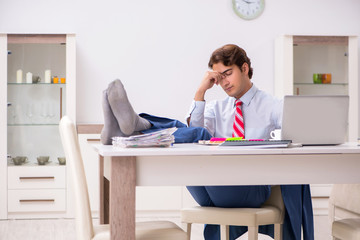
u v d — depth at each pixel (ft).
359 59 19.07
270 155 6.30
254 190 7.89
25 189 16.40
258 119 10.34
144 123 8.31
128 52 18.08
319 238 12.84
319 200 16.89
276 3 18.72
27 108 16.61
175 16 18.26
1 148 16.37
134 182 6.06
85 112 17.88
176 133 8.64
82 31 17.88
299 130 7.11
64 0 17.80
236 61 9.87
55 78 16.62
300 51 17.70
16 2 17.60
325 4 18.97
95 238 6.36
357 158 6.49
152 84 18.16
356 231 6.97
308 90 17.76
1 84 16.37
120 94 7.33
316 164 6.40
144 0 18.12
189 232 7.95
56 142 16.75
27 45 16.52
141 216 16.71
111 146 7.48
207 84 9.85
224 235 7.70
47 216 16.47
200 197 8.39
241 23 18.56
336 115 7.16
